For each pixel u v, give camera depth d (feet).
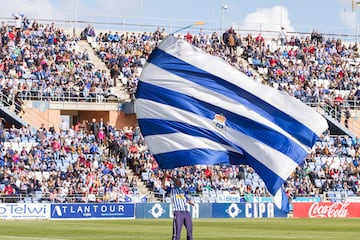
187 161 78.69
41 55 243.40
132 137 223.51
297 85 268.41
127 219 181.88
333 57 291.79
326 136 245.04
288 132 78.48
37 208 179.11
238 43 279.69
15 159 197.88
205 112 79.30
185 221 85.87
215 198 206.28
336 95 269.85
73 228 137.69
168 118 79.20
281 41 293.43
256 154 78.95
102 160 210.18
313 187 222.69
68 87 234.38
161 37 273.13
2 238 107.24
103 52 258.37
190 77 78.23
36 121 228.22
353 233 127.34
